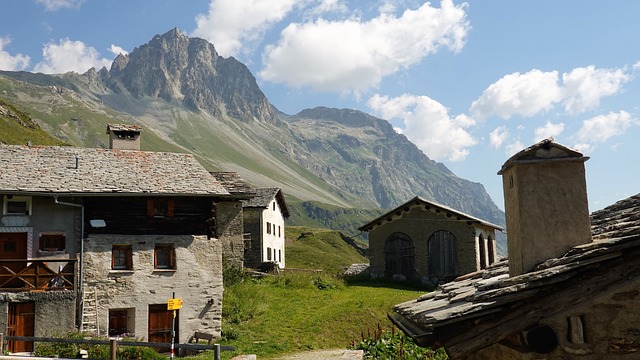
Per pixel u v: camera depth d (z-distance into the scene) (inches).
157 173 1107.3
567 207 312.0
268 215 2210.9
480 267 1587.1
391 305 1235.9
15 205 971.9
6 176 977.5
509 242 330.0
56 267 968.3
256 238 2122.3
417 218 1590.8
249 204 2164.1
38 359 677.9
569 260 273.9
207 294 1047.0
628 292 264.8
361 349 716.7
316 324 1101.7
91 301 968.9
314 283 1466.5
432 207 1576.0
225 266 1450.5
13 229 957.2
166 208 1066.1
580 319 269.3
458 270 1530.5
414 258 1574.8
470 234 1534.2
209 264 1059.9
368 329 995.3
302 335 1040.8
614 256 263.3
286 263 3250.5
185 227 1071.6
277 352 933.8
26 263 958.4
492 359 302.0
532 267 305.9
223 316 1131.9
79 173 1044.5
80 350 792.9
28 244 962.1
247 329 1075.3
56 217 986.1
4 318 895.1
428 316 293.7
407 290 1460.4
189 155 1219.2
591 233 315.3
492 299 271.3
